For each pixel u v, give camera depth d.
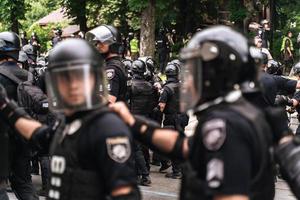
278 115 4.18
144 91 13.86
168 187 13.34
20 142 8.69
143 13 38.25
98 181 4.22
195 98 3.94
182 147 4.53
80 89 4.29
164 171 15.15
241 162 3.61
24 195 9.11
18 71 9.60
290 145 4.18
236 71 3.85
